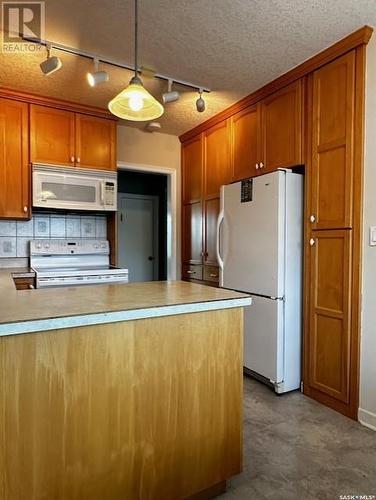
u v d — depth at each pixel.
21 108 2.95
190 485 1.44
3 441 1.08
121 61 2.34
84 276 3.01
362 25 1.96
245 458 1.77
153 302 1.37
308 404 2.37
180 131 3.85
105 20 1.89
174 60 2.33
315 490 1.54
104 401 1.25
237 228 2.90
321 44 2.15
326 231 2.32
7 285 1.91
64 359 1.17
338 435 1.98
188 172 3.93
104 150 3.33
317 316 2.40
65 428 1.18
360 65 2.07
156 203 5.60
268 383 2.65
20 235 3.33
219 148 3.38
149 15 1.84
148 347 1.33
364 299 2.09
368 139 2.06
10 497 1.09
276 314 2.50
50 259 3.39
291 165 2.55
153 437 1.35
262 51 2.22
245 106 3.00
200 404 1.46
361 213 2.10
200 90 2.78
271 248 2.55
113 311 1.22
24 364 1.10
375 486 1.57
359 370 2.12
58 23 1.91
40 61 2.35
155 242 5.60
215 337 1.49
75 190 3.17
